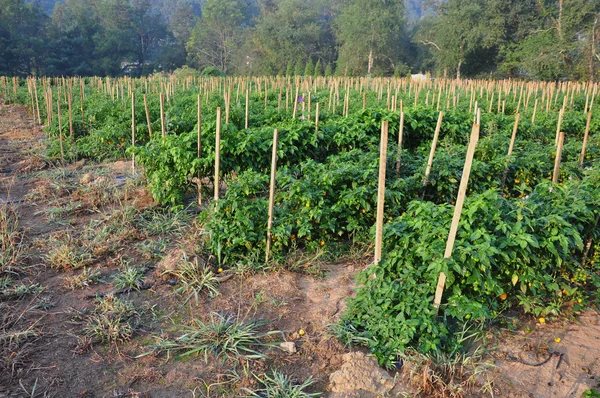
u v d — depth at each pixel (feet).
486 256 13.20
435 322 13.24
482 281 13.76
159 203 24.43
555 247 14.87
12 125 51.24
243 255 18.37
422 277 14.29
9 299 15.81
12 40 205.57
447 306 13.67
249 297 16.38
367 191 19.47
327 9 314.76
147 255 19.13
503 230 14.16
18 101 71.41
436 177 22.04
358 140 27.96
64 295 16.30
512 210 15.51
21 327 14.32
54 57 223.30
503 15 145.59
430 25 188.24
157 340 13.89
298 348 13.71
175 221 22.08
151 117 39.91
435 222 14.94
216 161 21.12
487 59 161.48
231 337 13.69
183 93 67.15
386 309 13.78
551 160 27.89
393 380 12.17
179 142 23.81
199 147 23.39
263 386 12.25
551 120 41.86
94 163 34.71
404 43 221.46
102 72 234.17
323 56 231.91
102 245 19.69
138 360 13.12
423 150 28.84
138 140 36.63
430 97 65.41
